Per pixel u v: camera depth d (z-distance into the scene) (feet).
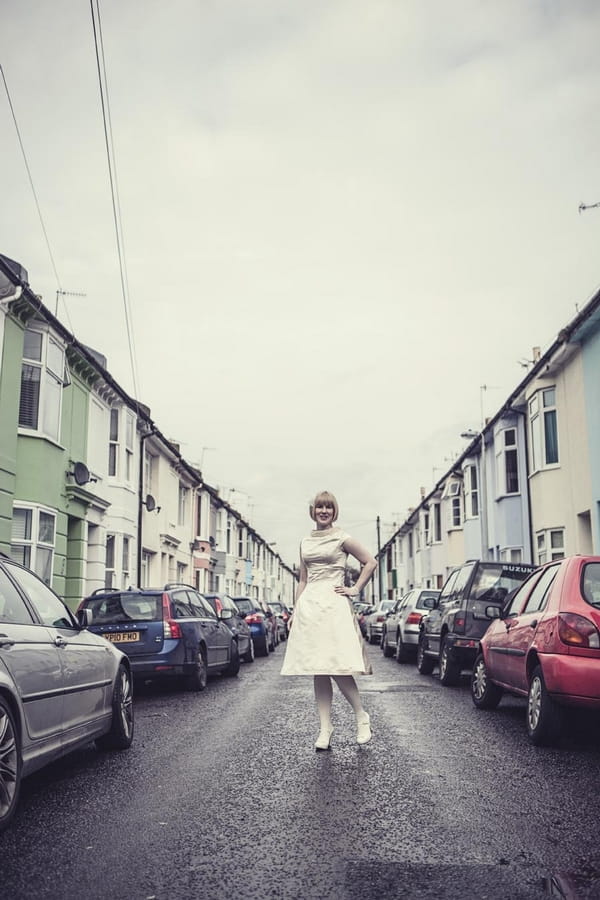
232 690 42.70
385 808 17.10
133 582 82.38
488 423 91.50
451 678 43.06
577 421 67.15
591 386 63.41
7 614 18.43
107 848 14.60
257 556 225.56
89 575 71.31
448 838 15.01
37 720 17.99
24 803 18.19
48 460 56.85
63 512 61.31
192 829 15.69
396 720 30.35
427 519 159.02
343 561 23.53
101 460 72.90
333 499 23.61
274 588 286.46
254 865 13.53
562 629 24.22
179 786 19.42
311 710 33.19
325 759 22.38
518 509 85.15
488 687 33.42
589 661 23.68
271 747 24.40
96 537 72.02
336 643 22.84
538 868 13.38
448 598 46.44
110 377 70.44
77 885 12.69
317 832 15.38
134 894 12.26
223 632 49.39
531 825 15.93
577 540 68.23
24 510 54.54
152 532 92.22
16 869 13.51
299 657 22.94
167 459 101.24
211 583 139.54
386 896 12.10
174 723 30.30
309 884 12.62
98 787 19.62
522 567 43.55
